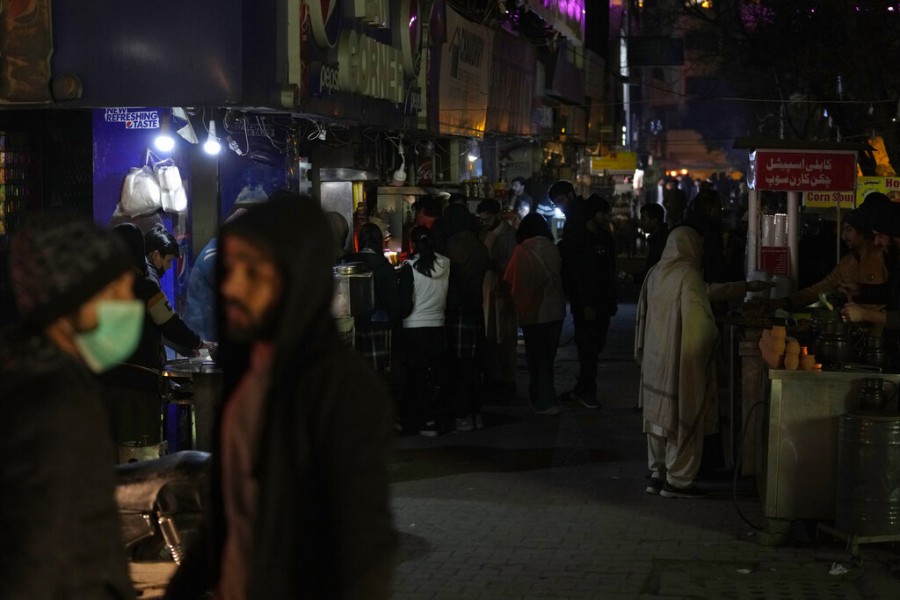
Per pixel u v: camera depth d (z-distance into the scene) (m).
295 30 8.82
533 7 17.44
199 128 9.02
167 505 4.18
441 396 10.96
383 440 2.55
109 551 2.44
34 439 2.35
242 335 2.65
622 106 39.47
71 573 2.37
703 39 47.81
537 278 10.93
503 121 17.58
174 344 6.49
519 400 12.14
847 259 8.78
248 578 2.58
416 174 15.09
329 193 12.49
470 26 15.19
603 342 11.74
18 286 2.57
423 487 8.28
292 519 2.53
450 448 9.66
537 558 6.54
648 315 7.95
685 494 7.85
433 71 13.50
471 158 17.42
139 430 6.28
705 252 10.60
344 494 2.48
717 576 6.18
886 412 6.36
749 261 11.23
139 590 4.18
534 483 8.40
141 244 6.40
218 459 2.76
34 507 2.32
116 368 6.18
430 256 9.98
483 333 10.52
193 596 3.08
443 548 6.75
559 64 21.86
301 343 2.58
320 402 2.52
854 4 23.84
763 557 6.53
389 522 2.51
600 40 29.95
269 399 2.57
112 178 9.20
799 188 10.51
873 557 6.39
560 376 13.86
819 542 6.82
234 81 8.26
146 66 8.36
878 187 16.91
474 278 10.29
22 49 8.50
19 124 9.78
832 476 6.64
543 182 22.41
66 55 8.48
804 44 29.05
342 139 12.09
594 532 7.07
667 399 7.75
